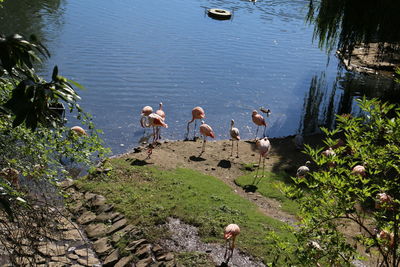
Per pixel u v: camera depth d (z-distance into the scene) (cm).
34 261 595
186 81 2325
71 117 1756
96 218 1124
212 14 3744
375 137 600
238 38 3259
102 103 1936
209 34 3253
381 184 592
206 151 1659
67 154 683
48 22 2967
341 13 2342
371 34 2292
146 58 2559
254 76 2547
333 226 605
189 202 1203
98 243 1032
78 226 1096
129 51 2634
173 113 1977
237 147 1622
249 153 1678
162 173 1389
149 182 1324
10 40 291
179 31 3228
